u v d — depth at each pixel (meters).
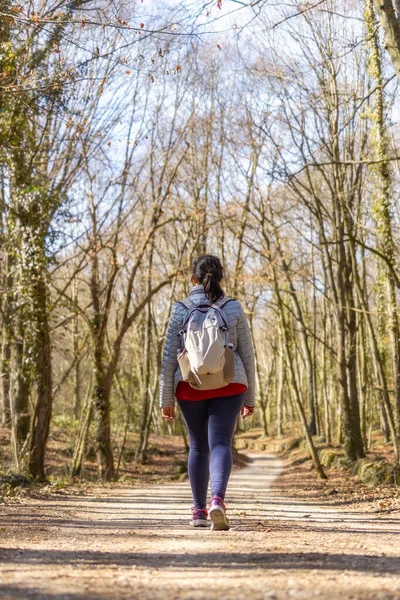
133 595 2.65
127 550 4.26
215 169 25.94
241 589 2.78
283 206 26.92
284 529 5.96
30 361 15.06
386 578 3.11
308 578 3.07
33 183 15.07
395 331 18.73
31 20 8.35
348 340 21.55
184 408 5.27
